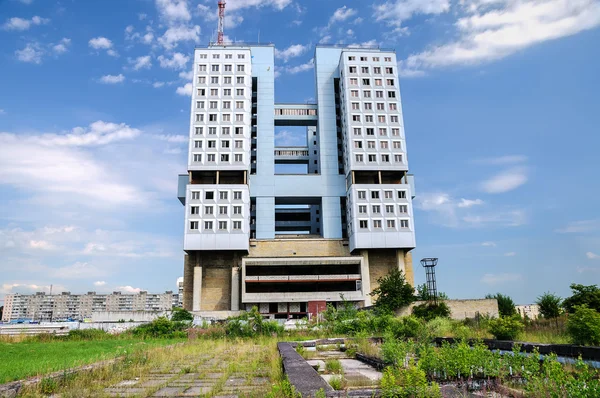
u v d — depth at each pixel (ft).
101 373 51.75
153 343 115.24
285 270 294.25
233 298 275.18
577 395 27.14
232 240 276.82
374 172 305.32
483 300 214.69
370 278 289.53
